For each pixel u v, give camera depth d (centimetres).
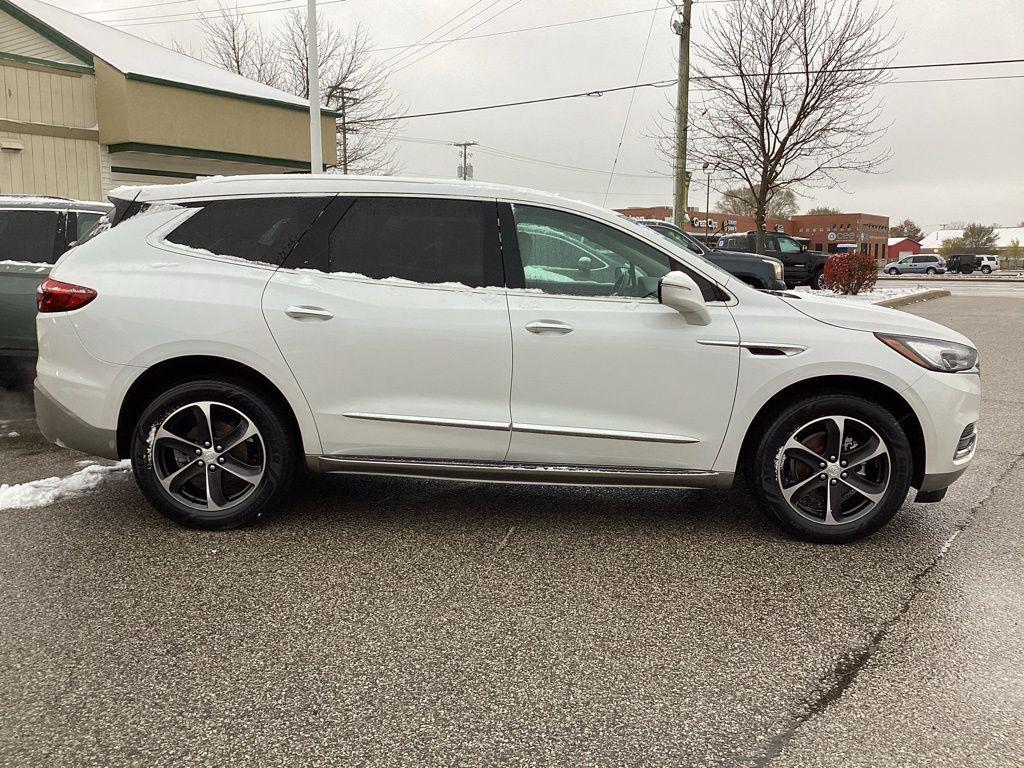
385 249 414
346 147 3528
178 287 405
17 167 1442
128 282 407
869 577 375
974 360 414
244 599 343
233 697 269
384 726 254
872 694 276
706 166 2295
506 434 406
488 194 418
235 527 422
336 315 402
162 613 329
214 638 308
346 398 407
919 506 483
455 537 420
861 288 2091
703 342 399
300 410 407
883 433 399
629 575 375
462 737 249
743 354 399
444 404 406
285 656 296
